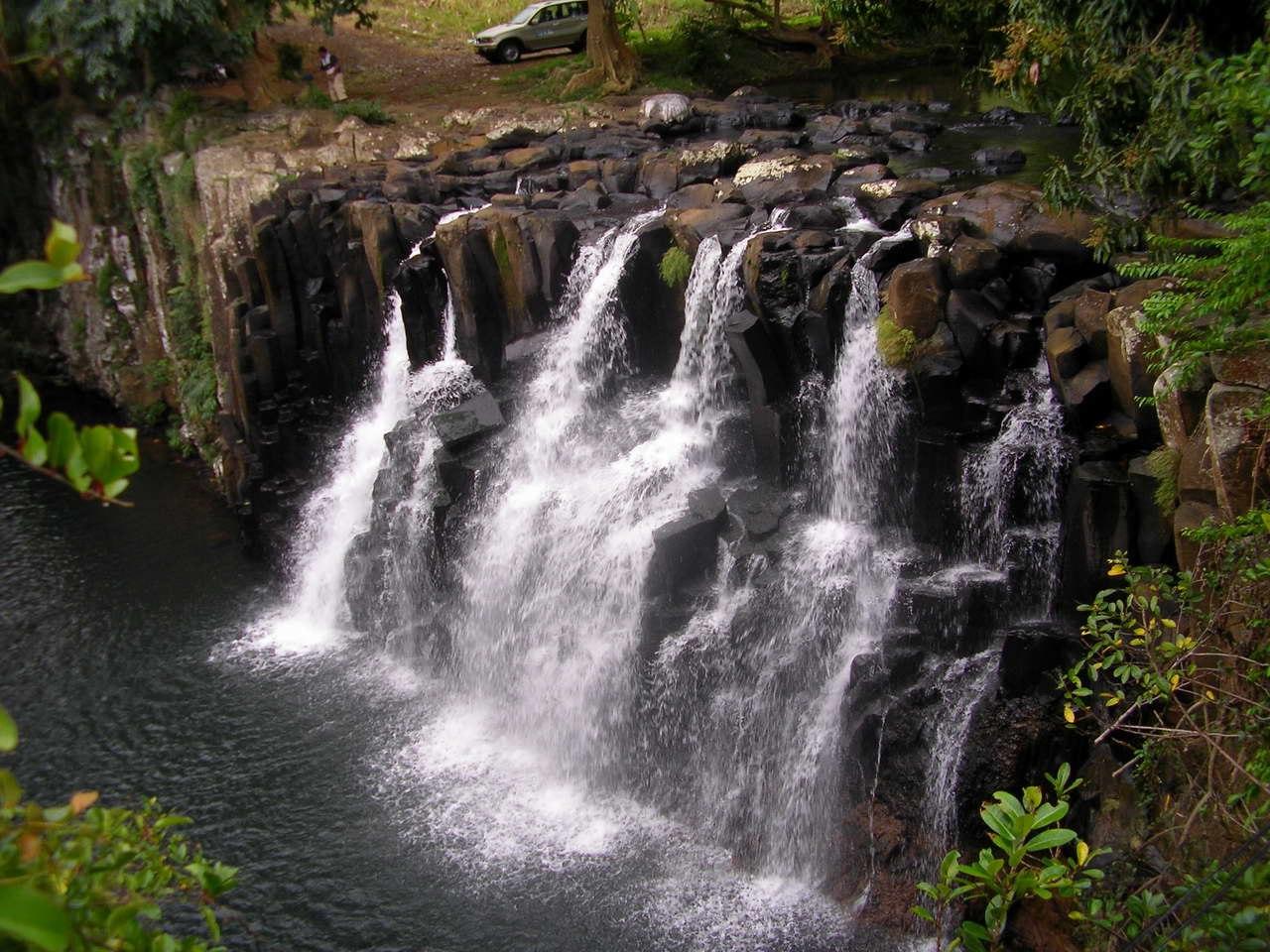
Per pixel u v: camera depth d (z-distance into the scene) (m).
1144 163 11.66
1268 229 8.16
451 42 38.34
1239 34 11.88
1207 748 8.37
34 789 15.66
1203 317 10.16
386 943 12.60
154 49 27.03
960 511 12.94
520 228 18.03
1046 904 10.36
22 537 22.64
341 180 22.05
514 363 18.19
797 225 16.03
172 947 4.14
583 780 15.18
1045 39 12.98
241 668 18.20
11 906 2.50
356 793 15.11
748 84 28.84
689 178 19.59
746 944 12.18
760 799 13.62
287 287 21.11
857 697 12.56
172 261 26.52
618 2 28.81
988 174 18.31
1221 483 9.20
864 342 13.84
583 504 15.95
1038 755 11.13
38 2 27.08
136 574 21.25
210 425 24.84
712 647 13.96
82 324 29.70
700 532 14.41
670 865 13.52
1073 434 12.16
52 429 2.86
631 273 16.92
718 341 15.84
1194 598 8.61
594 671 15.20
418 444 18.25
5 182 31.20
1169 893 7.23
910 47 29.53
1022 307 13.36
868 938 11.98
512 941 12.47
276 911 13.13
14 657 18.67
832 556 13.58
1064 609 11.73
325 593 19.58
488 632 16.89
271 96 28.44
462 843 14.07
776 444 14.72
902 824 12.13
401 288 18.78
